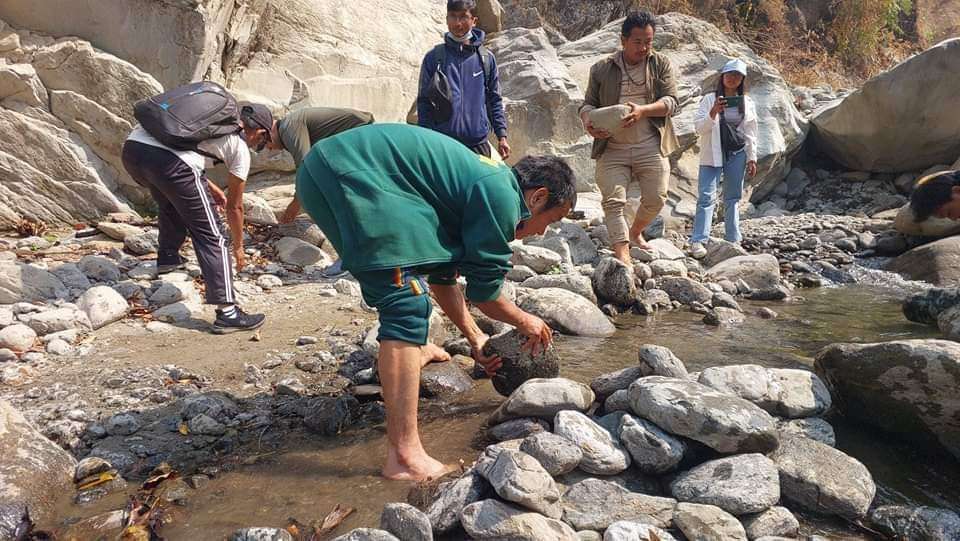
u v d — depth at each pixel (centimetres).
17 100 593
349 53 788
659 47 1034
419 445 274
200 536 235
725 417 256
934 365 270
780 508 239
